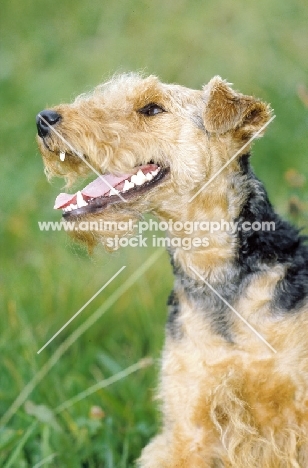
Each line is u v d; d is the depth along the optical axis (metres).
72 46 12.52
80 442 5.53
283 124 10.16
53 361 5.99
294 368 4.46
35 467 5.05
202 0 11.89
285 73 10.60
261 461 4.65
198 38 11.12
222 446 4.73
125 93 5.09
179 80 10.68
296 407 4.46
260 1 11.48
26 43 12.93
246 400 4.57
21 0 13.83
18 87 12.12
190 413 4.67
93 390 5.67
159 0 12.09
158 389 5.28
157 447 4.89
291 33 11.02
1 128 11.34
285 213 7.01
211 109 4.79
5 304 7.41
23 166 10.70
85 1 13.47
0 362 6.48
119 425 5.82
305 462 4.58
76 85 11.18
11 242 9.23
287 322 4.57
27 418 5.62
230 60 10.81
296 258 4.91
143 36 11.41
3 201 10.05
